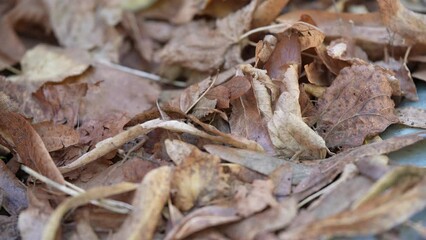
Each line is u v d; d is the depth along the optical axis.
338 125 0.37
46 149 0.35
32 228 0.32
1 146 0.38
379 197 0.30
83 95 0.42
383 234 0.30
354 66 0.38
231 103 0.37
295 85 0.37
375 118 0.37
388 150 0.33
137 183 0.33
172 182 0.32
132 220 0.31
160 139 0.36
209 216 0.31
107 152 0.36
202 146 0.35
